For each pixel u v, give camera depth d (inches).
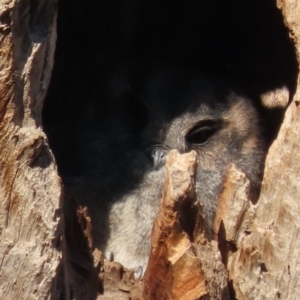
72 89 464.1
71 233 330.0
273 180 330.3
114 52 492.1
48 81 316.2
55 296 298.8
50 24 311.1
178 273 307.6
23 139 298.0
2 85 296.4
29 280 293.0
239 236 330.3
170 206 305.3
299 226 322.3
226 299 317.7
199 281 306.3
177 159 309.6
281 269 321.7
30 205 296.0
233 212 329.7
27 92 301.4
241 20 496.7
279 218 327.0
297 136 327.0
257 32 490.9
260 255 324.2
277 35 465.1
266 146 478.9
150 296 321.1
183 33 512.4
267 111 479.8
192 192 306.7
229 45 509.0
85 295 323.6
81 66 468.1
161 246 311.4
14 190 296.8
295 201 324.5
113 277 333.4
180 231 308.2
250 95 484.7
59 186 300.4
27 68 301.3
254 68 495.2
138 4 491.5
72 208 330.0
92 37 474.6
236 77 498.3
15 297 293.6
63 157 448.8
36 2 304.3
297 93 332.5
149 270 318.7
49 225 294.8
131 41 497.4
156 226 313.4
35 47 302.7
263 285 321.7
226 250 332.5
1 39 294.5
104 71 481.1
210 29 511.8
